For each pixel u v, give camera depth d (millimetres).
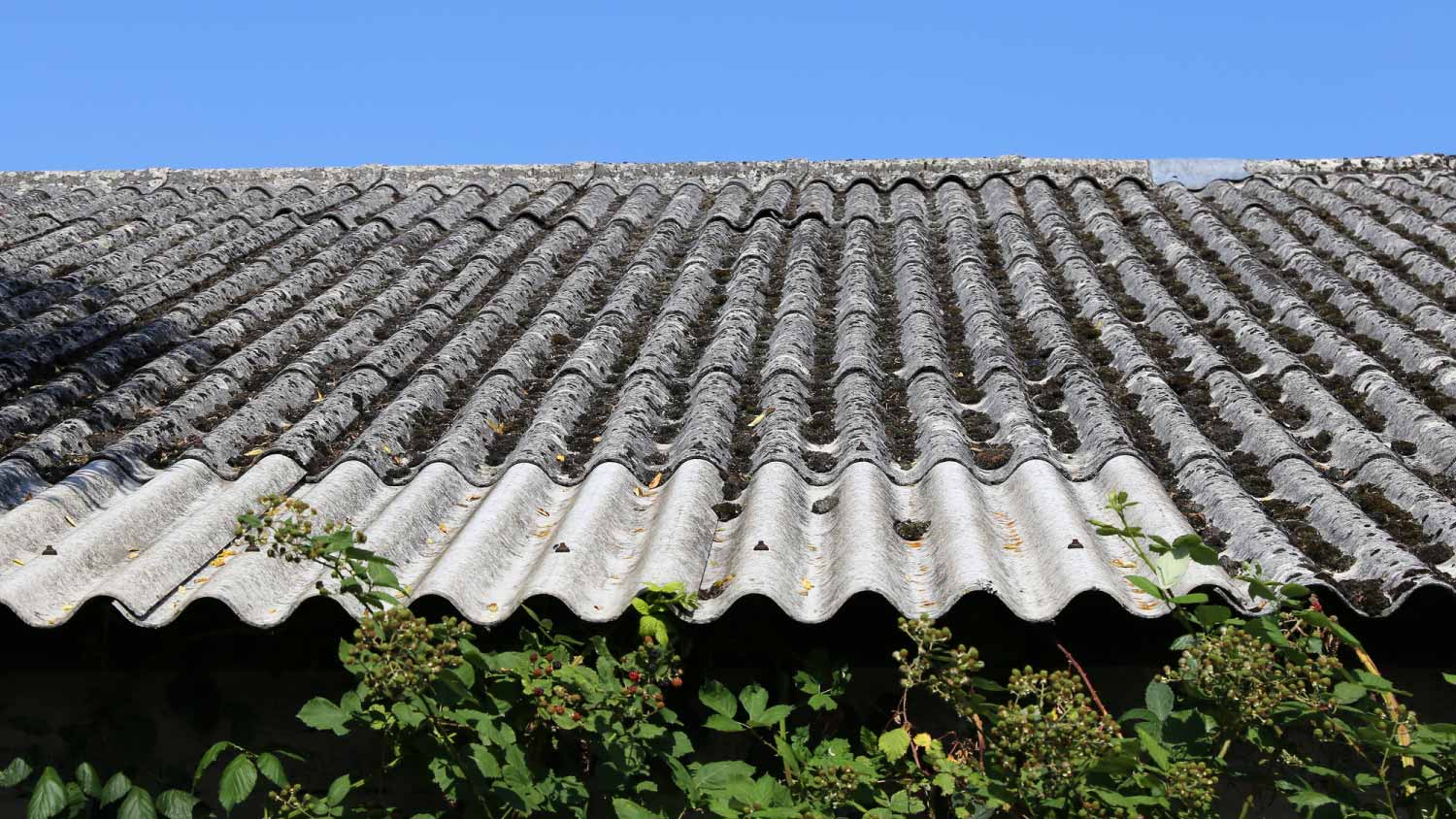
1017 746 2918
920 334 4852
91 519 3617
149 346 4941
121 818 3289
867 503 3557
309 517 3584
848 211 6852
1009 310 5312
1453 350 4543
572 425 4309
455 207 7191
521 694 3197
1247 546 3295
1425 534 3346
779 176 7492
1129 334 4832
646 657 3098
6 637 3545
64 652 3604
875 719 3510
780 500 3598
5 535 3377
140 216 6953
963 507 3498
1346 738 3092
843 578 3145
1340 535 3336
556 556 3307
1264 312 5152
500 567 3389
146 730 3701
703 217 6973
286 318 5465
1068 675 3324
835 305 5488
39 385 4484
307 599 3178
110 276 5852
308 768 3691
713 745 3533
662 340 4934
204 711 3691
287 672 3660
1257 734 2971
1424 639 3330
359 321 5250
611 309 5344
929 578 3240
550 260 6164
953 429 4027
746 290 5492
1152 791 2898
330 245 6609
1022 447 3881
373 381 4664
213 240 6539
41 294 5473
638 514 3709
